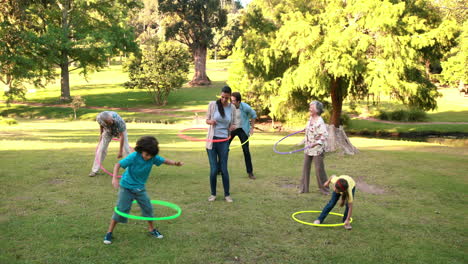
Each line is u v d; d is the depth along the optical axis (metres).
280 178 8.75
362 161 11.16
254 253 4.61
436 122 35.19
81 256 4.40
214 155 6.72
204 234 5.17
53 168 8.82
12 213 5.75
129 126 28.78
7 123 26.42
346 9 16.83
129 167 4.77
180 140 17.31
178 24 58.12
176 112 42.78
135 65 47.91
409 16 17.55
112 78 78.44
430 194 7.56
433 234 5.39
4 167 8.77
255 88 30.02
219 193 7.25
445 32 16.75
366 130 32.50
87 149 12.13
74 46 44.91
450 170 10.05
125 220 4.86
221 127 6.72
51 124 29.95
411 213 6.33
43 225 5.29
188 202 6.61
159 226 5.45
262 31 22.50
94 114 41.47
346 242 5.04
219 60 113.94
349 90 16.92
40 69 42.47
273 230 5.40
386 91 16.41
